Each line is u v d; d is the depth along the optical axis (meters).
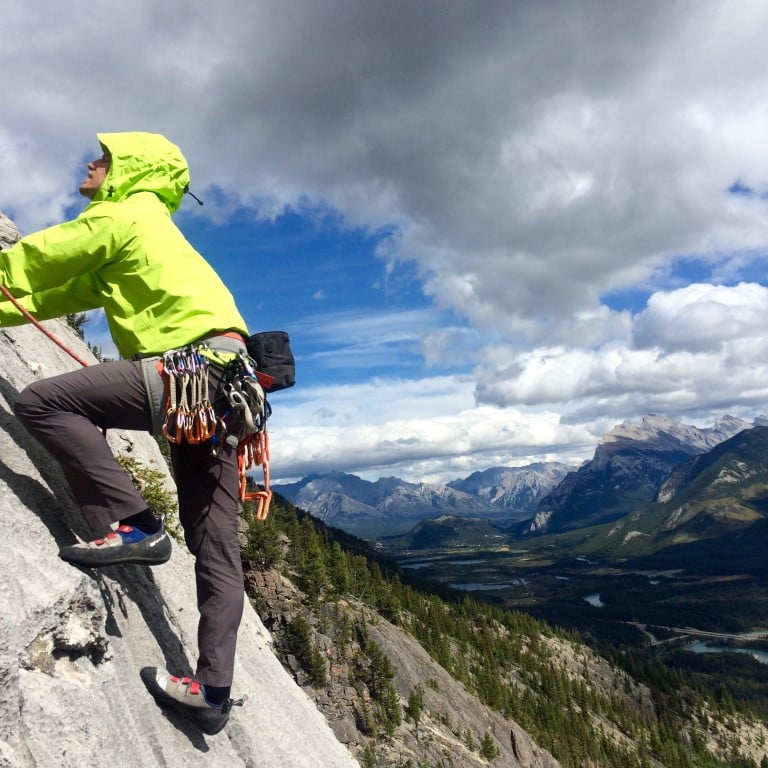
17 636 1.47
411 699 39.25
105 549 1.86
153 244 1.99
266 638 4.04
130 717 1.85
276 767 2.46
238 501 2.12
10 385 2.39
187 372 1.86
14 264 1.92
